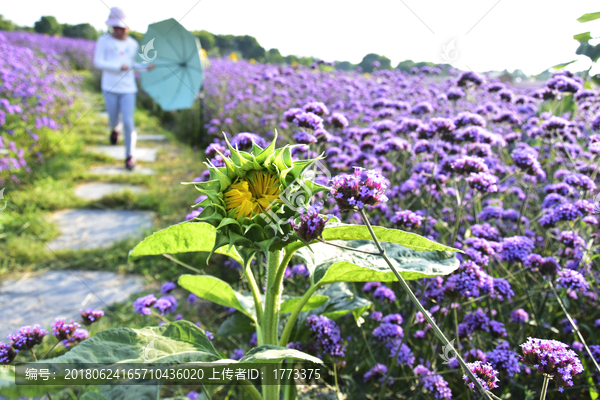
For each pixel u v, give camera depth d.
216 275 3.08
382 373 2.04
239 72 8.70
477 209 2.88
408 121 3.10
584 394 1.94
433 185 2.86
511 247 2.10
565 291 2.04
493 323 2.05
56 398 1.52
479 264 2.00
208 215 1.19
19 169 4.64
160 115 7.16
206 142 5.93
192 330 1.34
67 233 3.58
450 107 4.82
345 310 1.86
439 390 1.73
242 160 1.17
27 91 6.20
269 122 5.34
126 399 1.14
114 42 5.03
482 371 1.32
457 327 1.88
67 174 4.86
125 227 3.73
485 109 3.94
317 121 2.32
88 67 10.83
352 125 4.93
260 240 1.16
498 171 3.15
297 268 2.56
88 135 6.29
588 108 3.60
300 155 2.87
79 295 2.88
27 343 1.61
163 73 3.87
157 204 4.17
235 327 2.00
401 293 2.51
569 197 2.81
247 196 1.16
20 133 5.52
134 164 5.09
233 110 6.33
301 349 1.94
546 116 3.53
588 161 2.90
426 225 2.62
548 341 1.23
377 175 1.24
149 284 3.09
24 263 3.22
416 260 1.50
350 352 2.35
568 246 2.18
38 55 9.19
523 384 2.01
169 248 1.47
